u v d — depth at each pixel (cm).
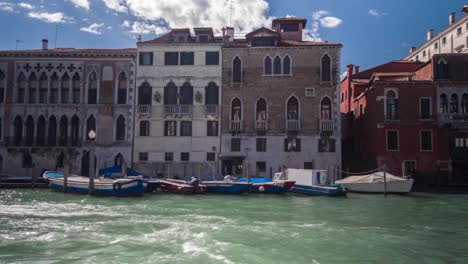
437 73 2844
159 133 2970
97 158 2941
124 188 2072
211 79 2998
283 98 2938
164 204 1844
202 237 1116
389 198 2130
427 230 1253
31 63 3000
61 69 2992
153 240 1079
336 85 2895
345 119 3756
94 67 3003
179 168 2944
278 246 1024
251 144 2922
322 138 2875
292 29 3262
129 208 1702
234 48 2994
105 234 1153
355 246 1034
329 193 2164
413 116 2795
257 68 2975
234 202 1934
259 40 3034
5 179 2550
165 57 3036
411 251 991
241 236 1134
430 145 2769
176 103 3016
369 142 2950
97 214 1523
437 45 4644
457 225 1344
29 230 1209
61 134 2973
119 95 3009
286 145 2902
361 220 1433
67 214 1519
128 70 3009
